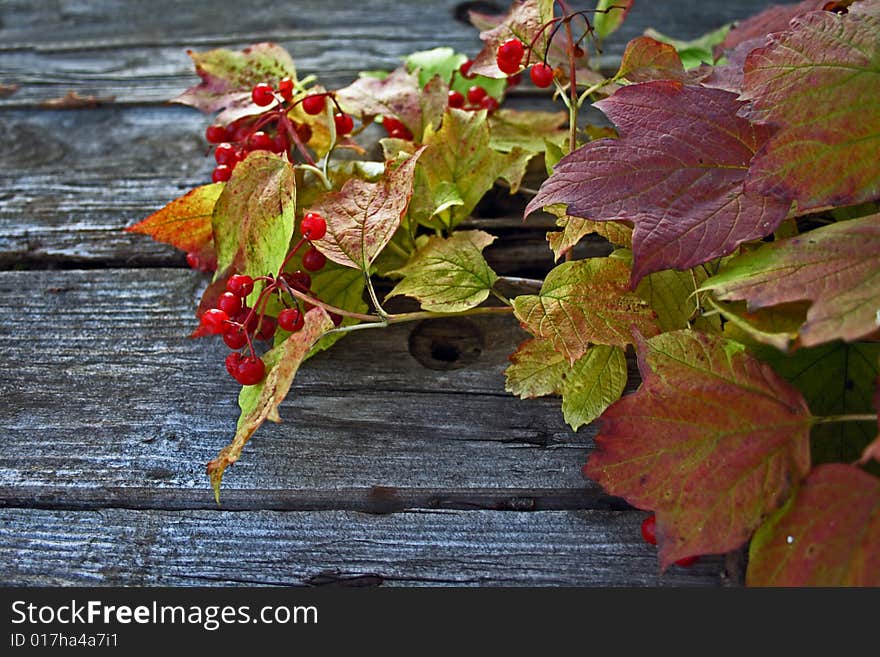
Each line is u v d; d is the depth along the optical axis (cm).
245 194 57
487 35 60
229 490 57
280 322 56
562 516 56
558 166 54
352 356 60
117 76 74
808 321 48
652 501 51
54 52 76
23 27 77
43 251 65
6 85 74
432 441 58
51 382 60
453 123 61
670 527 51
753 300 50
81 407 59
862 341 54
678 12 76
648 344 52
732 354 52
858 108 51
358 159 67
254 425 53
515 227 65
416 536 56
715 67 58
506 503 57
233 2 78
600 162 54
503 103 71
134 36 76
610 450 52
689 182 53
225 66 64
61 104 72
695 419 51
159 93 73
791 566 49
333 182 60
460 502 57
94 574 56
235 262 58
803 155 52
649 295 57
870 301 48
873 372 53
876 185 51
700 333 52
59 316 62
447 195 60
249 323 58
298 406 59
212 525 56
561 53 62
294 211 55
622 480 52
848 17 52
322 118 63
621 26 75
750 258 51
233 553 56
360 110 64
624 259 57
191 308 62
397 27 76
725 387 51
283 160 56
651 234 52
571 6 75
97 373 60
